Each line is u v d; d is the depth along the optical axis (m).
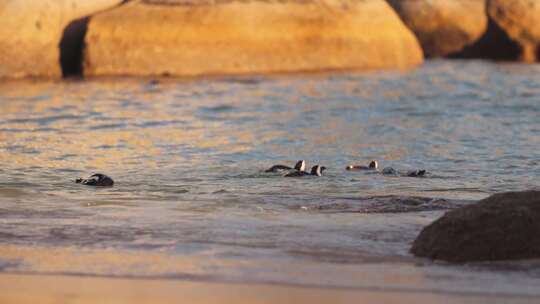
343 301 17.80
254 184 31.97
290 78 69.44
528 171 34.97
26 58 69.00
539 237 20.97
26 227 24.62
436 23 90.75
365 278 19.52
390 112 53.25
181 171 34.94
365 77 70.94
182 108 54.03
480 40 90.50
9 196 29.50
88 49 70.50
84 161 37.22
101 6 74.31
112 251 22.00
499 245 20.89
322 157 38.56
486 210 21.23
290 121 49.44
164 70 70.81
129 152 39.59
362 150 40.47
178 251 22.00
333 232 23.89
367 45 78.75
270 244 22.67
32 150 39.62
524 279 19.45
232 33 73.06
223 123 48.69
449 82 68.88
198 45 72.06
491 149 40.47
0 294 18.25
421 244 21.64
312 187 31.33
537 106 56.16
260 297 18.08
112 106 54.19
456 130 46.47
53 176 33.78
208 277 19.62
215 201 28.58
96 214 26.45
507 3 90.19
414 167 36.03
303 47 75.38
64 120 48.66
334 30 77.00
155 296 18.12
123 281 19.30
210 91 61.56
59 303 17.59
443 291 18.55
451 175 34.00
